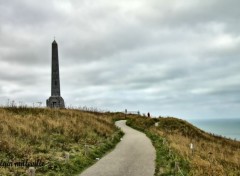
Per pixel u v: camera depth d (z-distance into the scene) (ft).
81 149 93.50
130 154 96.58
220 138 217.97
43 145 88.94
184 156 86.38
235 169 82.28
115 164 80.23
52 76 231.09
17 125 100.78
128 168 75.36
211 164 79.00
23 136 94.38
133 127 191.31
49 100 227.61
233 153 138.10
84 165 77.15
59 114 142.61
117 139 130.72
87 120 144.46
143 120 219.82
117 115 249.34
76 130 118.32
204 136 202.59
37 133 99.91
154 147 111.96
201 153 102.89
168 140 121.19
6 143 81.25
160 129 187.11
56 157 79.56
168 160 82.74
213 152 116.57
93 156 88.58
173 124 212.84
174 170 69.41
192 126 219.82
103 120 164.35
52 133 108.27
